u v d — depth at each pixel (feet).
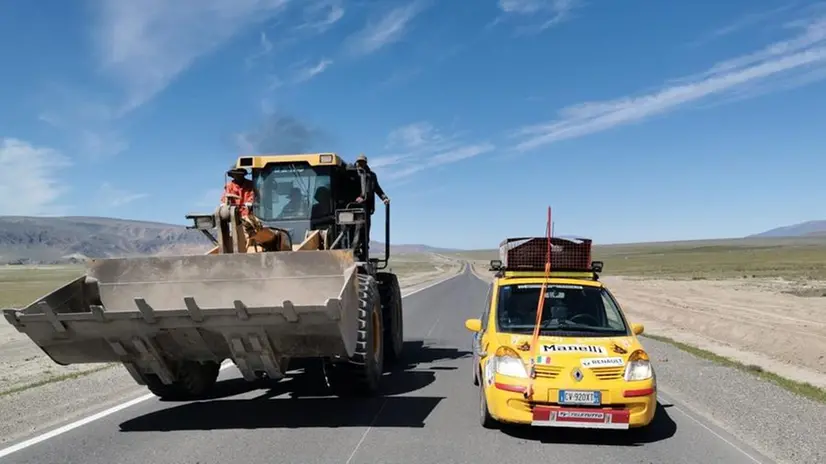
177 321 21.48
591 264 27.58
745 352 41.47
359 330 25.89
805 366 35.94
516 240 27.68
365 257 35.78
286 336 22.03
